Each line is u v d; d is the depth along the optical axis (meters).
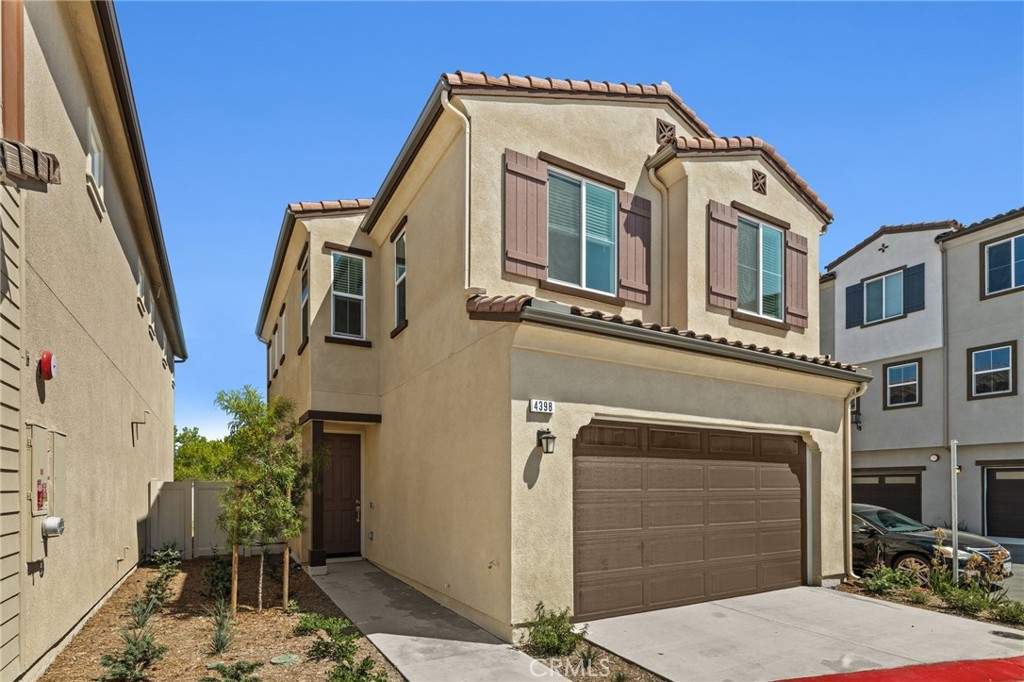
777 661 6.57
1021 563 14.04
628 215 10.09
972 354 19.62
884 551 11.43
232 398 8.42
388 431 11.45
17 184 4.68
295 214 12.21
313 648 6.68
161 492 12.90
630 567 8.16
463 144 8.56
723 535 9.25
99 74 7.96
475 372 8.05
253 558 12.42
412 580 9.84
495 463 7.44
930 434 20.44
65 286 6.86
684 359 8.67
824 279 24.50
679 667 6.34
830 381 10.59
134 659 5.98
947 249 20.50
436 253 9.45
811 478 10.62
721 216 10.65
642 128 10.55
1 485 5.00
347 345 12.12
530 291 8.79
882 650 7.00
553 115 9.41
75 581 7.06
